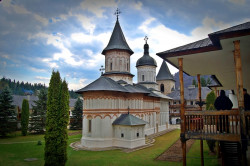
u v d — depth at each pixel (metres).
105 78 31.92
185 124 11.64
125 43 37.81
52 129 17.00
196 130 11.78
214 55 12.13
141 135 29.80
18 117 50.56
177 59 13.18
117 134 28.81
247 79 19.45
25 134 39.31
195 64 14.66
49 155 16.58
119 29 38.22
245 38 9.45
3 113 36.03
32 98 63.97
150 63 46.38
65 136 17.38
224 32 9.38
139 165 19.20
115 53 36.09
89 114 28.94
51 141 16.80
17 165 16.67
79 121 52.09
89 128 28.86
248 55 12.34
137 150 26.06
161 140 33.88
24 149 23.73
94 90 28.38
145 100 39.94
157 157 22.17
